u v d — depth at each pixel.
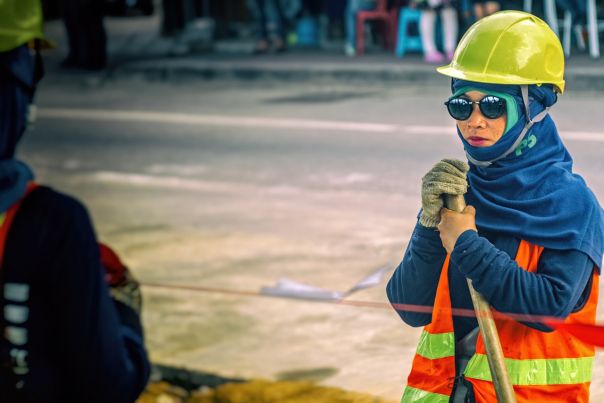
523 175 2.86
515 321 2.81
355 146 11.27
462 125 2.93
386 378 4.70
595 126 11.31
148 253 7.39
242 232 7.94
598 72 13.36
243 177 10.12
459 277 2.90
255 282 6.54
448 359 2.94
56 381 2.27
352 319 5.43
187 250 7.43
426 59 16.09
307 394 4.73
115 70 17.42
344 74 15.57
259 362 5.12
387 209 8.62
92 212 8.93
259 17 18.05
